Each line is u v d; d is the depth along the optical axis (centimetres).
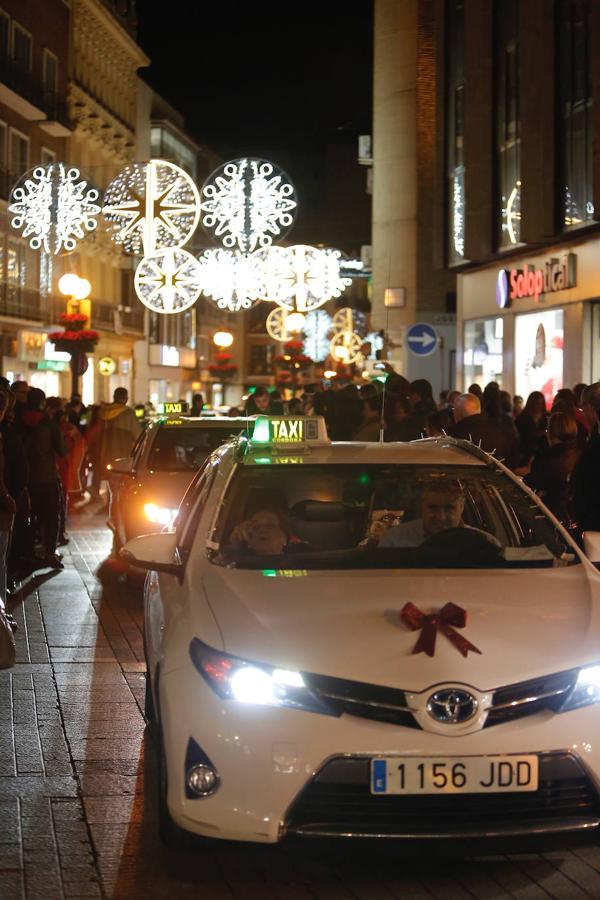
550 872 580
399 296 5300
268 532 688
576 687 543
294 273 2495
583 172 2541
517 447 1460
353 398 1909
